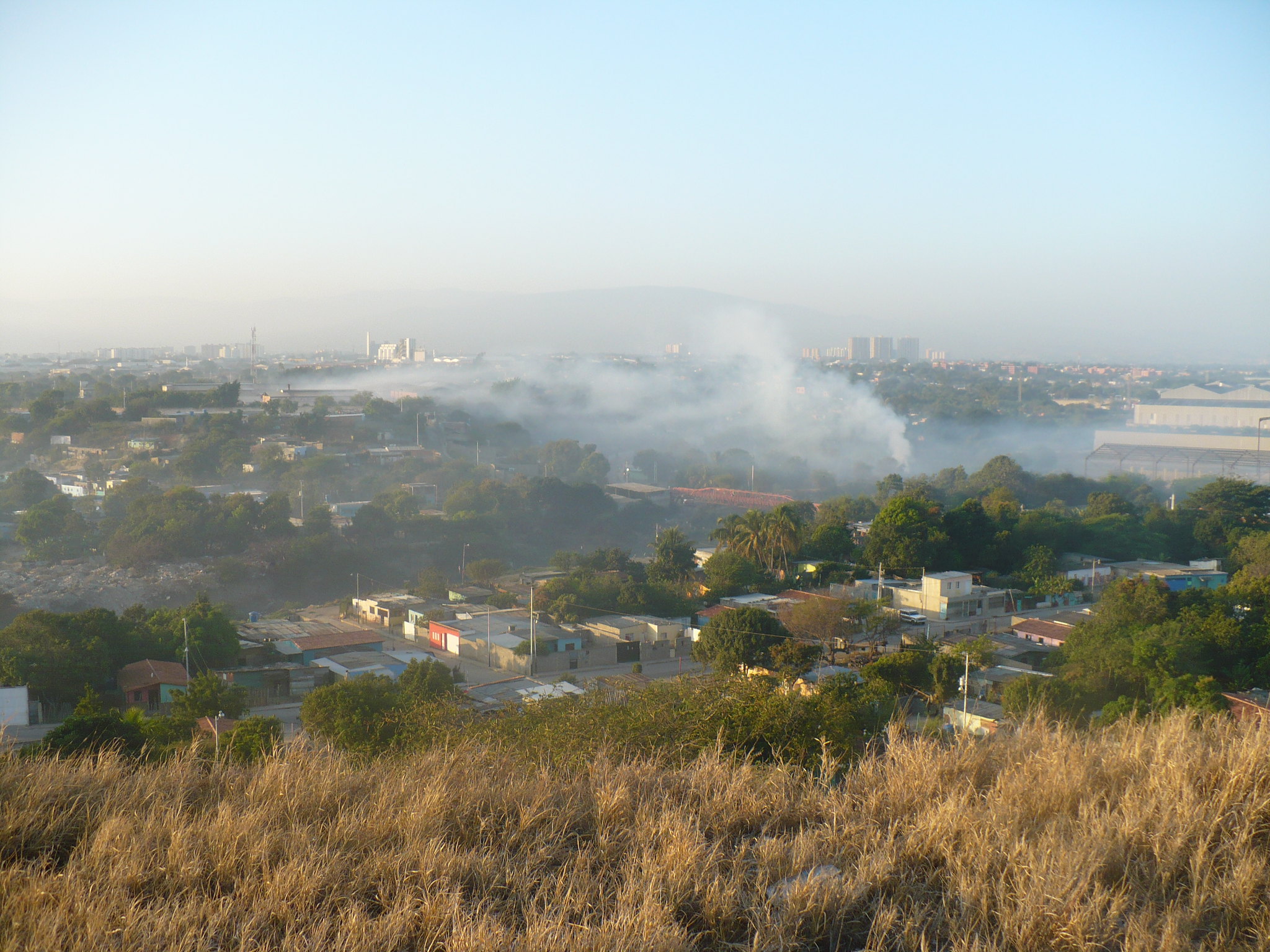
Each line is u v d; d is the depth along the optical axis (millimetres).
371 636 35344
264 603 49812
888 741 5570
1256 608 25438
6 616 42938
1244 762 4453
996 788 4605
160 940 3285
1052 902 3389
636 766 5297
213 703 22906
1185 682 19281
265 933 3447
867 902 3705
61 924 3318
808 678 22547
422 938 3422
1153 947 3211
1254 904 3484
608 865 4039
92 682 26922
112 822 4016
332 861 3854
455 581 54000
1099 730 5742
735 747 7332
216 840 4008
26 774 4570
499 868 3975
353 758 6285
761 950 3420
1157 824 4043
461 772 5102
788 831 4445
